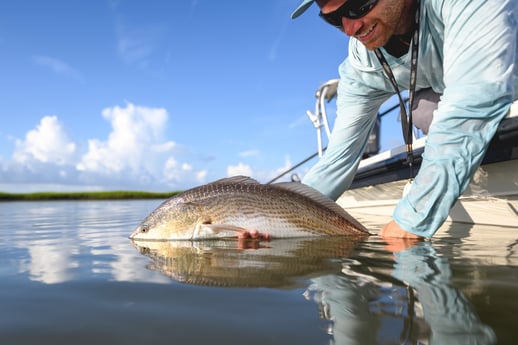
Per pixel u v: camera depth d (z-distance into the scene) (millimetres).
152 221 877
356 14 819
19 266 540
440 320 288
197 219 859
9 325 290
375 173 1429
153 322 293
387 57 969
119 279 445
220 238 862
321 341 254
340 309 318
